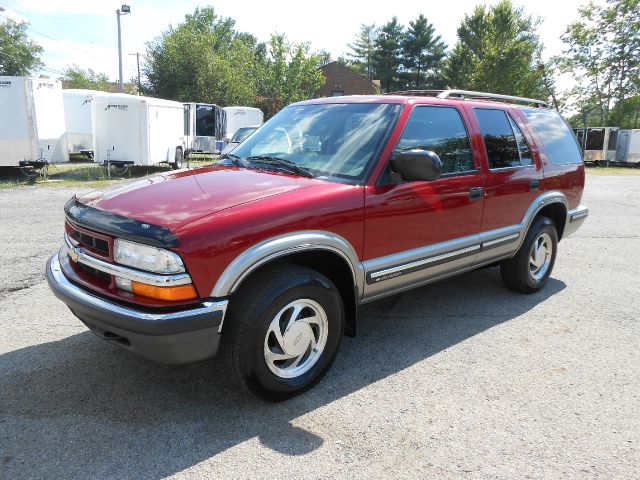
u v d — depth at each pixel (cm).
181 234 262
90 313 276
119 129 1591
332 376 352
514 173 461
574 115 4969
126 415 298
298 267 309
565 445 281
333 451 271
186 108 2109
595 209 1212
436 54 6444
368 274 344
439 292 538
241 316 283
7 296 490
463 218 411
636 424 303
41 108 1491
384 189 345
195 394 323
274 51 4225
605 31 4309
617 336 432
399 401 322
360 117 382
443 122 404
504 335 429
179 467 255
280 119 436
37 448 267
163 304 262
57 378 338
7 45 5231
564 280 595
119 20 2936
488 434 289
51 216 912
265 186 321
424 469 259
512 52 3716
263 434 284
